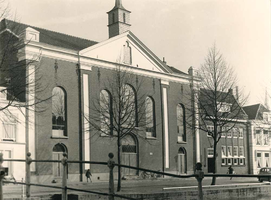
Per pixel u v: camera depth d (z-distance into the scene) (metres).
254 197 16.92
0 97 29.70
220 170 48.97
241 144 52.59
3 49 22.14
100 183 33.34
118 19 41.97
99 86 37.50
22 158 31.23
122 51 40.03
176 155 44.28
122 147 39.41
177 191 21.42
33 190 21.12
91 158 36.06
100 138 37.06
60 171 34.03
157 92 43.19
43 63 33.44
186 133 45.56
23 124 31.55
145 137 41.28
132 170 39.94
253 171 52.66
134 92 40.72
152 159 41.78
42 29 39.28
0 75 25.36
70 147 34.81
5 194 15.73
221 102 31.88
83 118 35.75
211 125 47.50
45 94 33.28
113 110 30.91
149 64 42.50
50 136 33.28
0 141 29.97
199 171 5.96
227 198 16.38
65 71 35.19
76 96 35.88
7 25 22.36
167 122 43.78
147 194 19.02
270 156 55.22
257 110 55.00
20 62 25.53
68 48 36.75
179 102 45.38
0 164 8.90
